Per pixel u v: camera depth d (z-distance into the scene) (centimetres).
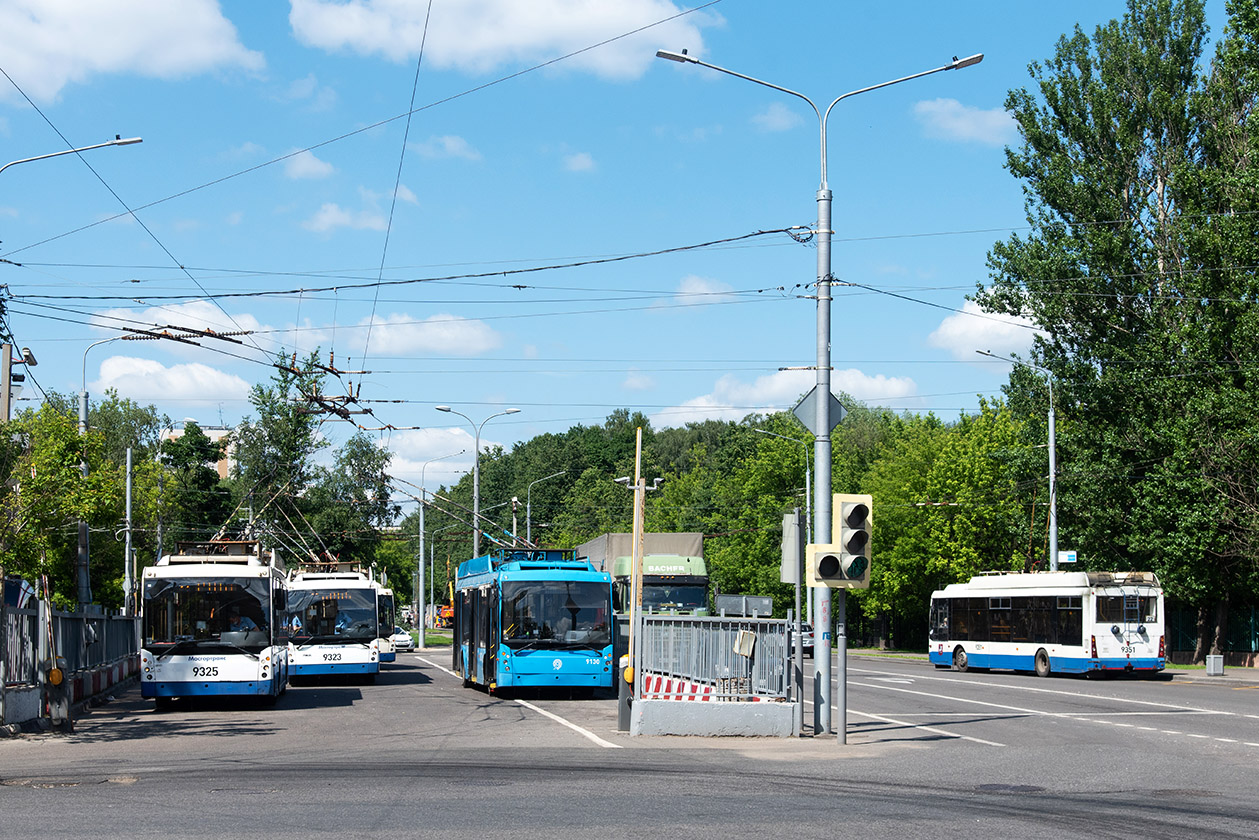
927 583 6219
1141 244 4162
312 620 3272
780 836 904
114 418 7019
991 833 930
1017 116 4353
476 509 5156
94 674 2567
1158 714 2241
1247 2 3416
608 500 11362
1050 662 3638
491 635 2673
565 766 1380
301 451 5291
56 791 1152
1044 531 4981
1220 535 4009
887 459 7125
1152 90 4191
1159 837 922
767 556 7388
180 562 2473
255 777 1266
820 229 1925
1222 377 3947
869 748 1638
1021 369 4497
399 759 1459
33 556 2616
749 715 1777
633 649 1794
